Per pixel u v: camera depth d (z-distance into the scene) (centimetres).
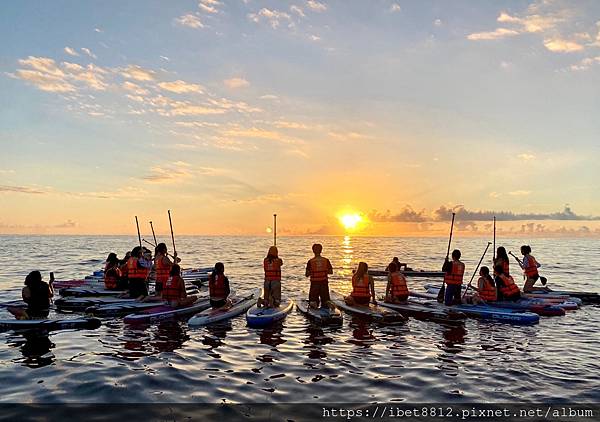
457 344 1084
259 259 4603
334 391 749
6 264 3612
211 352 999
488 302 1565
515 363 923
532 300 1600
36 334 1173
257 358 951
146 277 1669
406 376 832
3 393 730
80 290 1741
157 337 1145
